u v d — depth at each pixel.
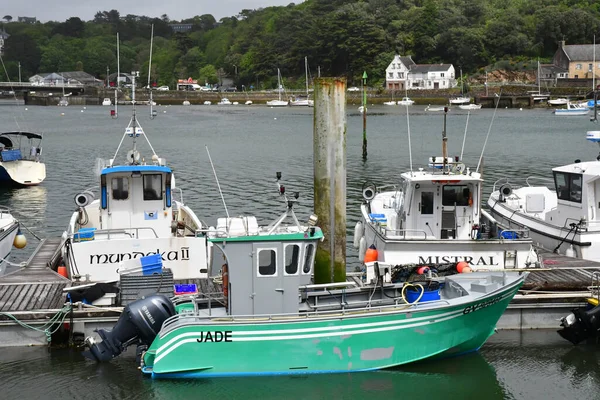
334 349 13.54
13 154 38.50
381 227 18.17
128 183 18.31
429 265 15.91
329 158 16.36
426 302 13.94
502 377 13.91
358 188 35.94
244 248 13.54
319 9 178.25
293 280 13.68
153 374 13.42
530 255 17.02
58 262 19.81
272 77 169.12
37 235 27.34
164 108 140.62
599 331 15.31
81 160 49.78
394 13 160.25
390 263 16.73
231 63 188.50
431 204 17.83
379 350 13.70
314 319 13.34
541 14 151.88
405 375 13.88
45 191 36.88
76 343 15.02
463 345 14.35
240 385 13.40
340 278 16.70
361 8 164.75
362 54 150.12
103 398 12.92
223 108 140.38
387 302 14.39
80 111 126.75
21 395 12.94
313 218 13.89
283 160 48.91
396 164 46.00
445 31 152.25
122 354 14.69
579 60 134.25
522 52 149.12
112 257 16.83
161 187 18.44
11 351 14.79
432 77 139.12
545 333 15.90
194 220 19.44
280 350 13.41
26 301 15.59
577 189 20.25
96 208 20.56
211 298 14.30
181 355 13.33
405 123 86.56
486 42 151.00
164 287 15.34
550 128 77.44
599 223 19.73
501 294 14.23
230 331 13.28
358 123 87.62
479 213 17.86
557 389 13.48
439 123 86.56
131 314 13.86
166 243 17.06
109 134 73.31
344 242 16.69
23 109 132.25
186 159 49.94
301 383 13.52
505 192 23.27
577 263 18.34
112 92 161.62
